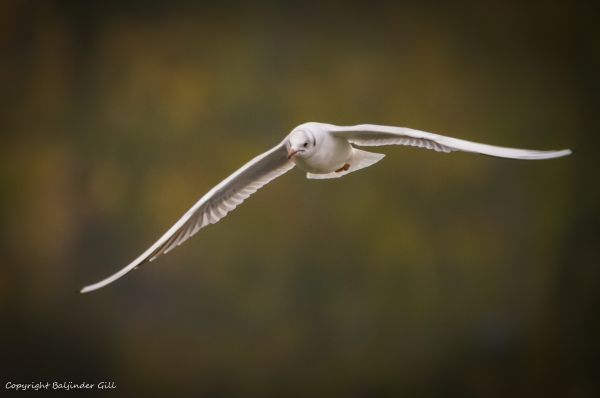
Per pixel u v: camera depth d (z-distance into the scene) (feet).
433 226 59.21
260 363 57.41
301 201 58.54
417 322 58.29
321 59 61.16
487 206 59.98
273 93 60.64
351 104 60.49
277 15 61.77
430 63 61.62
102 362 57.93
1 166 60.49
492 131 61.11
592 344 58.49
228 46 61.67
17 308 59.00
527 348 58.54
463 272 59.31
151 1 62.39
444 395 57.93
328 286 58.18
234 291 57.98
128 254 59.41
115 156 61.05
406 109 61.00
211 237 58.13
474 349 58.34
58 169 60.80
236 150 59.98
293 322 57.88
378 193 58.95
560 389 57.88
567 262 59.88
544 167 60.90
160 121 61.00
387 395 57.16
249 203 58.18
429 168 59.52
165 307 58.23
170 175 60.08
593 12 62.13
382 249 58.75
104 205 60.34
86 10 62.18
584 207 60.70
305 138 21.39
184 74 61.52
